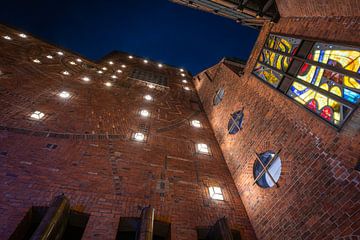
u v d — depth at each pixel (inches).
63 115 322.7
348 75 175.3
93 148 283.6
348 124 168.4
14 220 169.5
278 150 242.1
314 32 230.5
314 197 180.4
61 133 285.9
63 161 244.4
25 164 221.3
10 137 245.6
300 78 240.5
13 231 162.1
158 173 281.9
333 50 200.5
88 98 404.2
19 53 449.1
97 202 212.2
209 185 292.5
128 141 326.0
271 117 276.2
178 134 402.0
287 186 214.2
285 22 293.7
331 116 187.2
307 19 249.4
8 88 321.1
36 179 211.0
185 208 241.9
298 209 191.8
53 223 154.0
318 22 229.5
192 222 227.9
